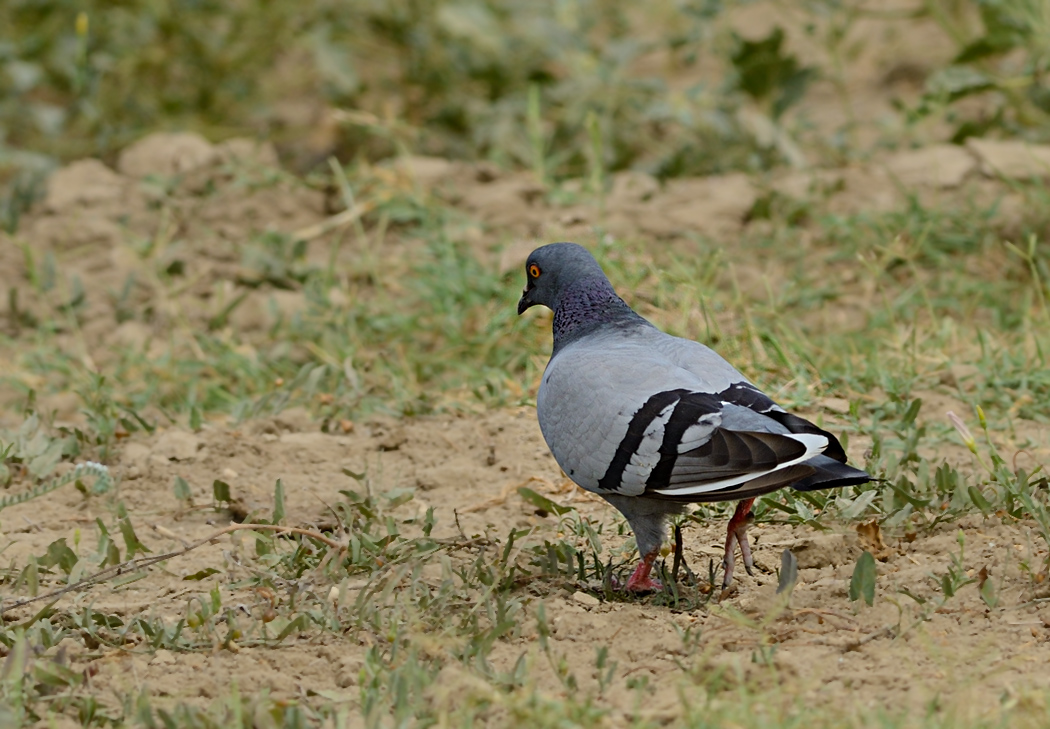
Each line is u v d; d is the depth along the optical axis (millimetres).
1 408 12602
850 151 17031
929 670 6680
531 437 10797
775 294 13539
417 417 11500
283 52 21031
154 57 19594
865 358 12031
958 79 16688
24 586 8359
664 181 16672
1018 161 15328
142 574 8305
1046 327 12211
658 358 7871
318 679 7047
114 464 10805
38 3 19531
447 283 13758
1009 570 7758
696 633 7094
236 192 16297
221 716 6430
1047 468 9625
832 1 18203
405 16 19234
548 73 18953
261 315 14273
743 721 6031
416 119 19094
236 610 7883
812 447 7098
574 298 8781
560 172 17312
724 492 7215
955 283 13445
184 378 12984
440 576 8359
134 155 17469
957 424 8641
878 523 8547
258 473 10438
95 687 6965
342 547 8297
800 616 7379
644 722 6105
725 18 19125
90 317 14406
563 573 8328
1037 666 6652
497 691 6340
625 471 7539
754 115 17203
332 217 16203
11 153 17625
